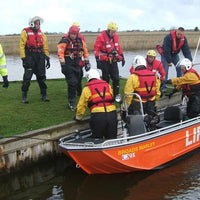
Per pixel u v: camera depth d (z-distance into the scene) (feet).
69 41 21.61
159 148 17.99
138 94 18.24
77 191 16.26
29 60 23.25
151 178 17.25
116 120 17.72
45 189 16.60
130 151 16.63
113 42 23.56
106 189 16.31
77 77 22.59
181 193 15.66
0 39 114.73
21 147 17.90
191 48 97.19
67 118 21.16
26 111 22.58
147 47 101.04
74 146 16.28
